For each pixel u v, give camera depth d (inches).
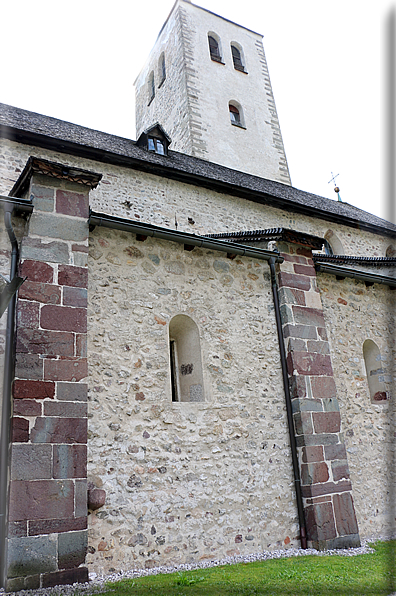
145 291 259.1
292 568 209.2
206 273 285.9
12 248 223.8
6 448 193.0
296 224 534.6
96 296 243.3
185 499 232.2
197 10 852.0
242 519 245.3
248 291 298.7
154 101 871.1
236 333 283.9
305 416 277.9
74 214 240.1
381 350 352.5
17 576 174.9
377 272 408.8
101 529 207.3
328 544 254.5
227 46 853.2
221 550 233.8
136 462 225.1
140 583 185.3
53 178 241.3
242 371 277.3
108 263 253.0
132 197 432.5
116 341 240.5
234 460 254.4
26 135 386.9
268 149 775.1
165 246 275.4
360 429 314.3
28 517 183.3
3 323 213.9
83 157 418.6
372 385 350.6
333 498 267.3
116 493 215.5
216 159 709.9
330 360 304.2
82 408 208.2
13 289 173.6
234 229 481.7
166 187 456.4
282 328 300.4
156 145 536.1
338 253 568.7
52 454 195.6
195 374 269.4
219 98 772.0
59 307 219.9
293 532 258.5
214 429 254.5
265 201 510.0
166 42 864.9
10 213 224.4
